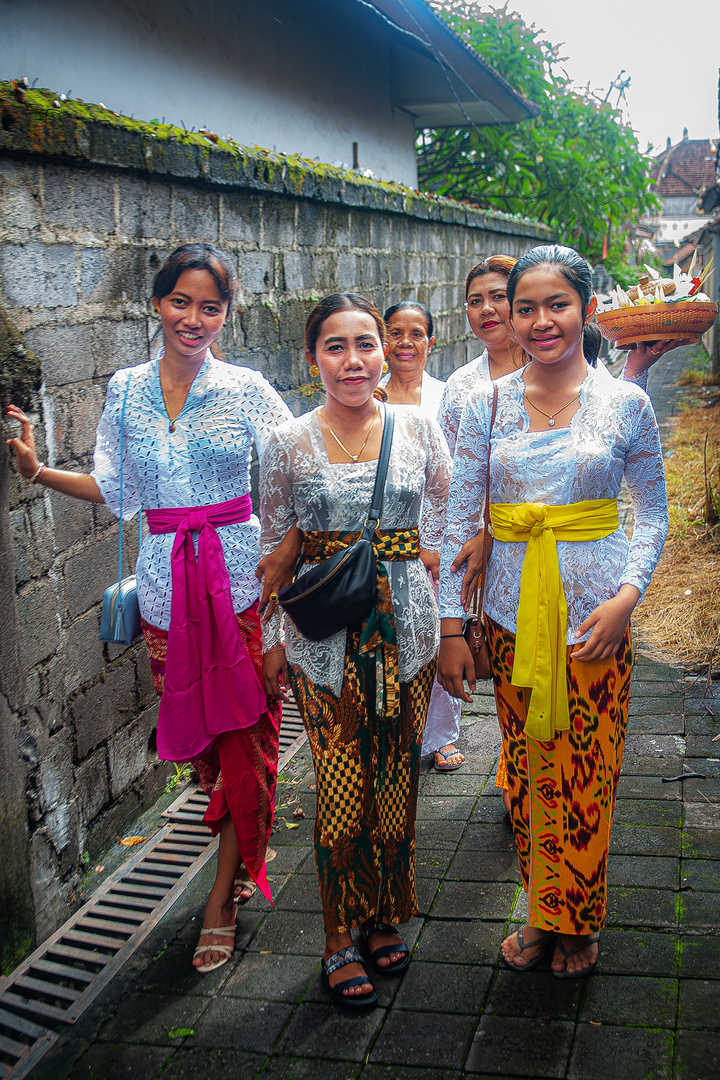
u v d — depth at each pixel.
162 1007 2.44
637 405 2.21
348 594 2.32
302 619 2.36
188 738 2.63
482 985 2.39
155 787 3.65
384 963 2.46
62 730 2.85
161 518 2.66
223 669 2.62
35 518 2.69
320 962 2.56
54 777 2.79
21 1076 2.25
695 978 2.32
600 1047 2.15
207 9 5.30
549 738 2.23
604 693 2.28
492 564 2.39
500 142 12.13
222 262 2.59
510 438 2.28
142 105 4.64
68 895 2.88
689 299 2.82
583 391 2.23
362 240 5.85
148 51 4.67
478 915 2.67
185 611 2.62
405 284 6.80
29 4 3.75
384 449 2.39
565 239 13.80
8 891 2.58
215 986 2.50
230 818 2.68
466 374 3.36
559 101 13.45
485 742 3.78
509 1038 2.20
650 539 2.29
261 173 4.30
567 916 2.30
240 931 2.73
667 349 2.93
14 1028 2.42
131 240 3.37
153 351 3.55
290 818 3.34
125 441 2.65
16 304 2.76
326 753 2.42
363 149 8.41
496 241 9.64
